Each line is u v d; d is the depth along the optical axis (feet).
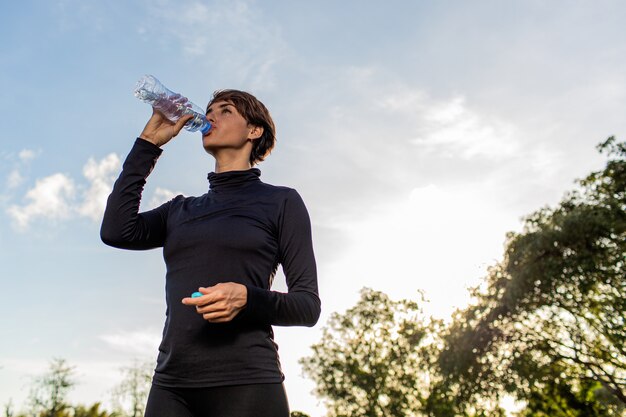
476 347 76.95
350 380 105.70
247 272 5.42
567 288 70.18
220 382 5.01
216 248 5.44
